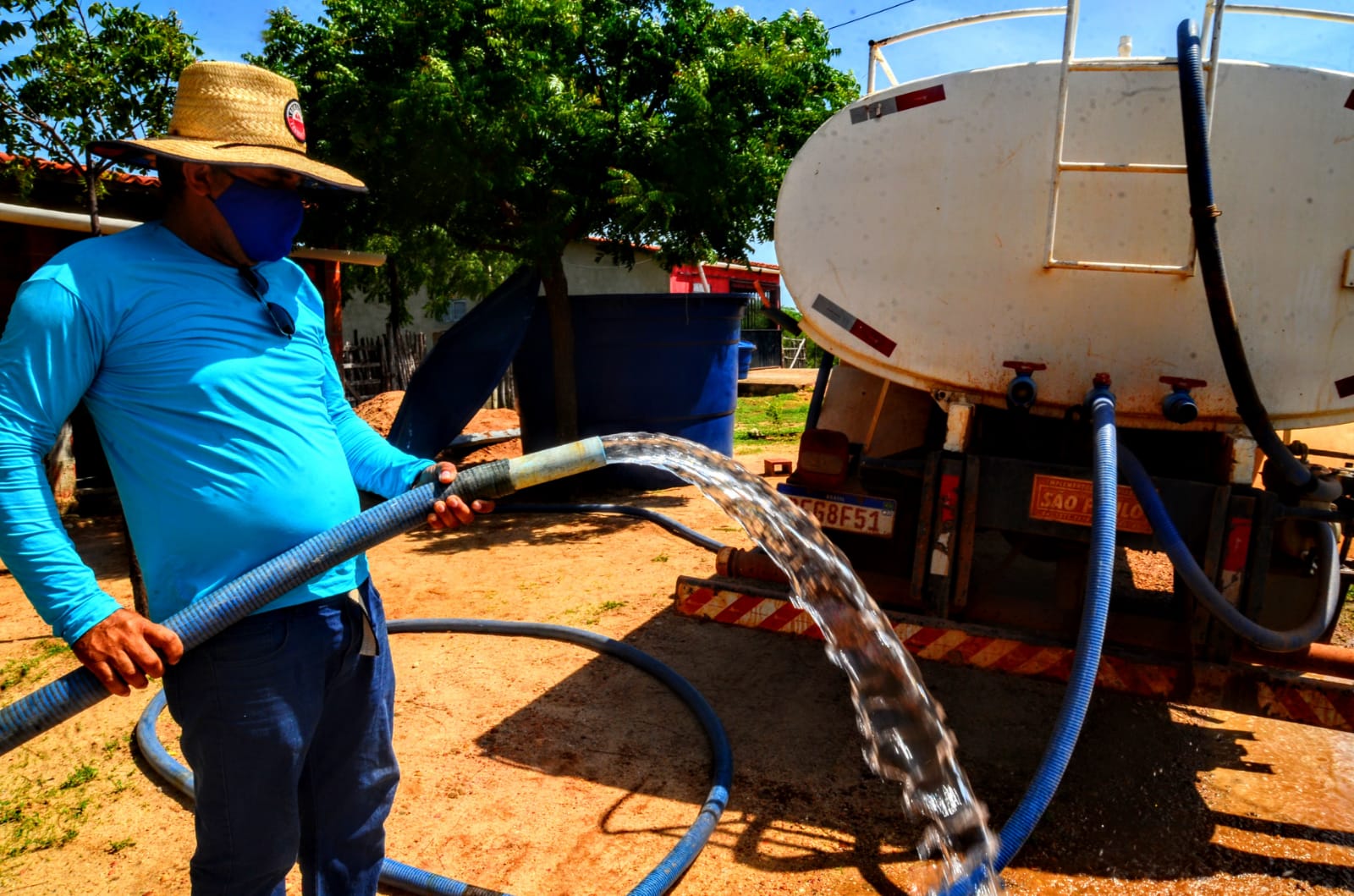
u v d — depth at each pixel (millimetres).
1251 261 3275
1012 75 3398
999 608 3859
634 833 3059
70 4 5621
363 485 2398
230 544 1904
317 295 2246
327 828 2281
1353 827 3111
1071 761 3553
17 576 1730
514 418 13031
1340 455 4512
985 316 3555
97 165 5742
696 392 9047
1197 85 2893
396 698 4109
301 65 7598
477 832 3068
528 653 4621
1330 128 3180
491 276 16141
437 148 6984
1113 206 3354
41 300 1729
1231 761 3566
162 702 3953
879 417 4402
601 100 8062
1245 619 3070
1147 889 2768
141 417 1840
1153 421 3453
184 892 2799
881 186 3627
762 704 4070
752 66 7594
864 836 3041
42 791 3387
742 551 4438
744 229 8352
